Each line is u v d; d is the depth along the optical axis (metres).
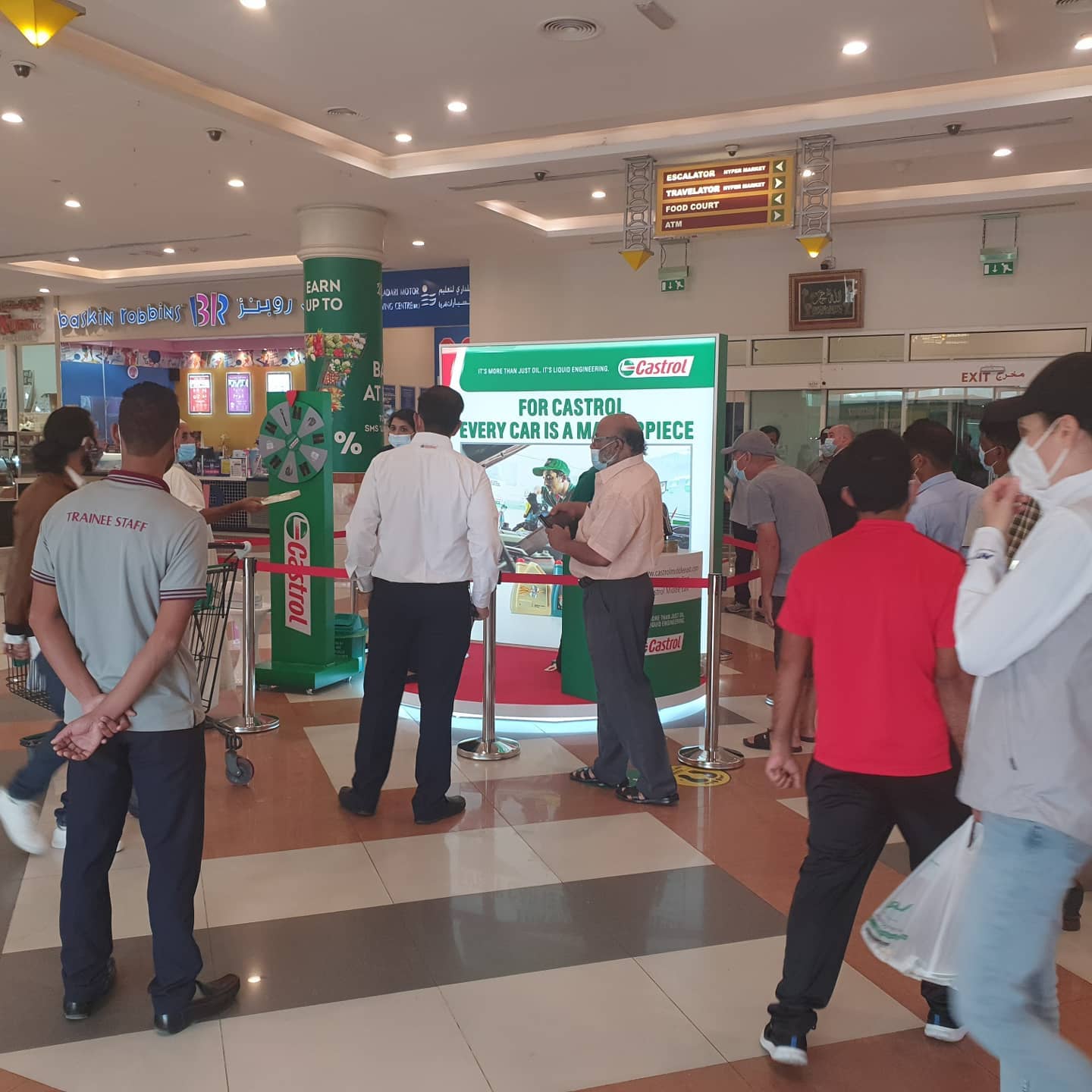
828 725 2.21
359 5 5.20
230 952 2.84
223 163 7.99
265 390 17.23
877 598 2.12
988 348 10.56
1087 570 1.52
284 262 13.32
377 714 3.84
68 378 16.50
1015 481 1.73
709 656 4.61
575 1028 2.47
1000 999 1.61
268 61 6.04
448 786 3.86
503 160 8.03
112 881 3.29
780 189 7.37
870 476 2.17
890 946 2.03
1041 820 1.57
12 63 5.77
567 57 5.98
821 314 11.19
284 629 5.88
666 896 3.21
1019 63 6.30
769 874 3.39
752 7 5.24
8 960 2.78
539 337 12.57
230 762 4.21
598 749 4.73
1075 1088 1.57
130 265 13.91
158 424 2.37
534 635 6.13
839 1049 2.40
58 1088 2.22
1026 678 1.60
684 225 7.73
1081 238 10.11
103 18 5.46
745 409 11.75
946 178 9.43
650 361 5.80
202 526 2.39
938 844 2.15
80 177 8.55
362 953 2.84
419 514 3.67
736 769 4.53
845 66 6.16
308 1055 2.36
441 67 6.16
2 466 12.36
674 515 5.86
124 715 2.32
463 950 2.86
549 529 4.00
